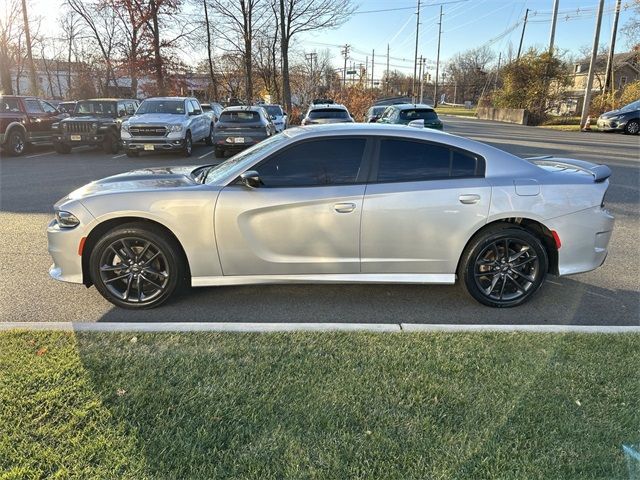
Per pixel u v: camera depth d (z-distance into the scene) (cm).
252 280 414
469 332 358
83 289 466
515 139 2059
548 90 3409
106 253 411
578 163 462
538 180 411
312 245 405
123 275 417
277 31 2998
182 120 1513
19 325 368
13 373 297
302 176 405
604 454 238
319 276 415
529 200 405
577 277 507
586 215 414
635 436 250
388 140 408
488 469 229
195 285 413
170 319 407
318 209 398
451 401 277
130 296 422
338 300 447
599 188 417
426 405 273
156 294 419
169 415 262
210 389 285
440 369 307
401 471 226
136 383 289
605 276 509
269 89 3522
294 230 402
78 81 3681
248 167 405
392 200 399
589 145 1789
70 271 413
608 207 809
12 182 1039
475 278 422
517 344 341
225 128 1483
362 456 235
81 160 1462
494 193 403
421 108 1625
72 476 220
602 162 1309
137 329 359
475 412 268
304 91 4228
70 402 271
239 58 3238
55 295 452
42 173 1181
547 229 414
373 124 431
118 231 406
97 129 1559
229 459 232
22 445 238
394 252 409
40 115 1623
